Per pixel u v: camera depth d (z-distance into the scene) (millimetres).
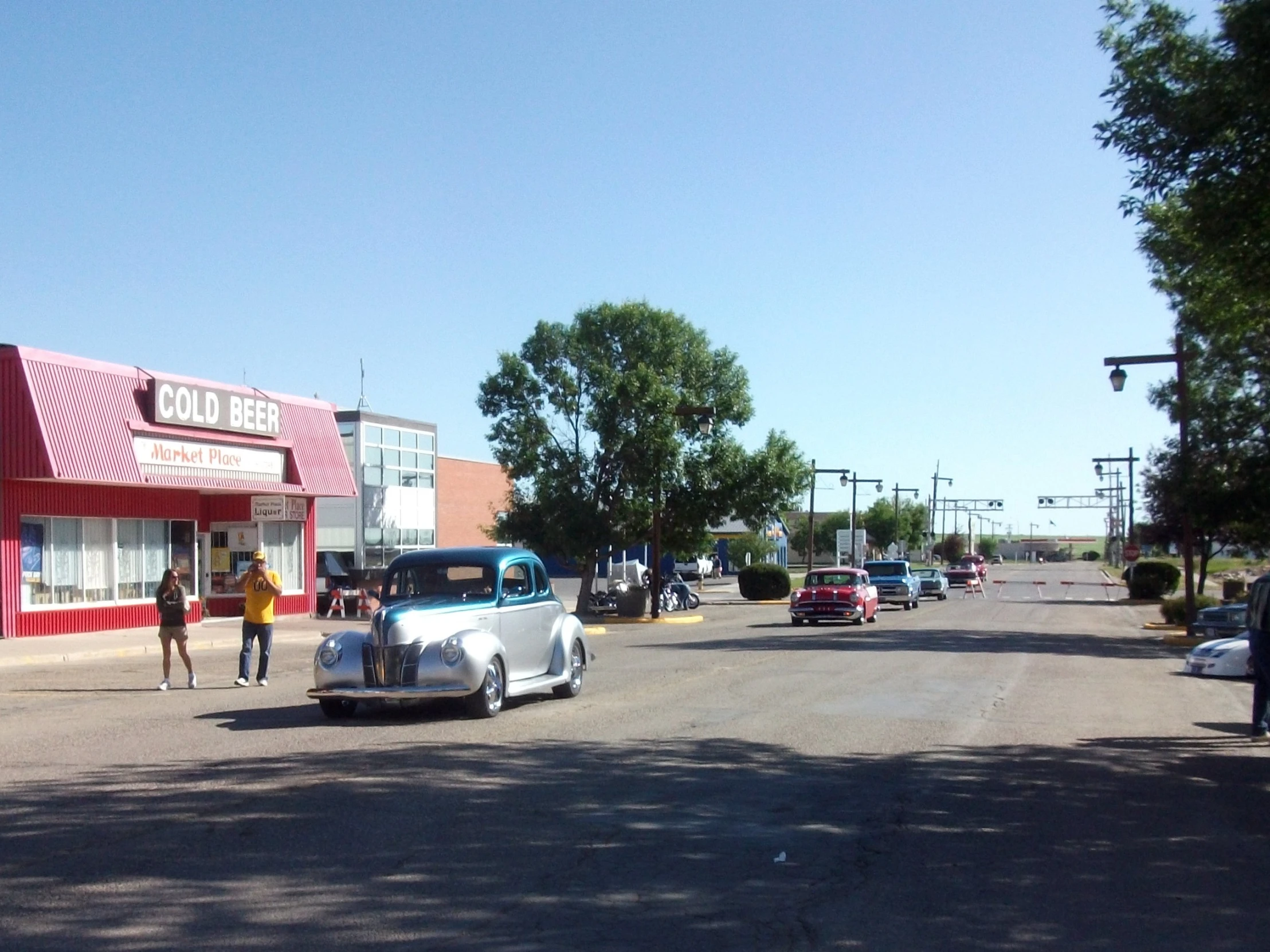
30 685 17453
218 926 5984
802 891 6824
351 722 13016
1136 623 37375
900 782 10109
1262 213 12477
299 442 31625
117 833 7844
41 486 24562
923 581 57188
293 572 32594
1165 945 6051
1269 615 12625
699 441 39250
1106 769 11000
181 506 28625
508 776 9914
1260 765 11320
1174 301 26812
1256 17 11375
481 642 13148
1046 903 6738
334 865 7117
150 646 23594
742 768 10547
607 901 6535
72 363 24719
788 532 106250
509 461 38812
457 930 5977
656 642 27219
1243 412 27844
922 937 6086
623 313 38438
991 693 16797
